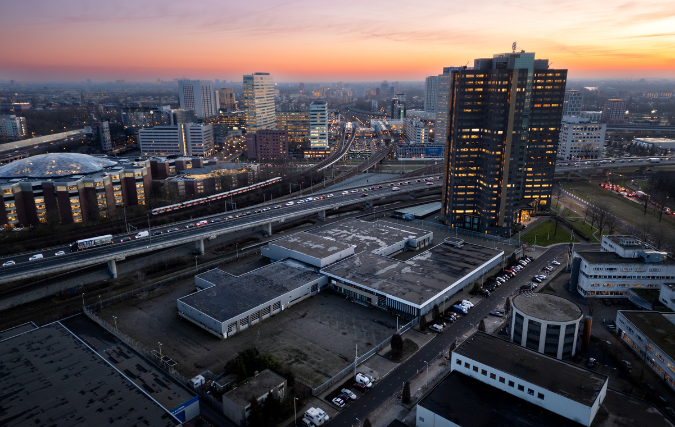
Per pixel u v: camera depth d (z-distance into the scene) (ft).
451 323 520.42
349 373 428.97
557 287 611.47
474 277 619.67
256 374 399.03
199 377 410.52
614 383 408.26
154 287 622.95
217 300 540.52
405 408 379.35
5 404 335.67
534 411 333.62
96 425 314.35
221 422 367.25
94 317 534.37
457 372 386.52
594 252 605.73
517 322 459.32
